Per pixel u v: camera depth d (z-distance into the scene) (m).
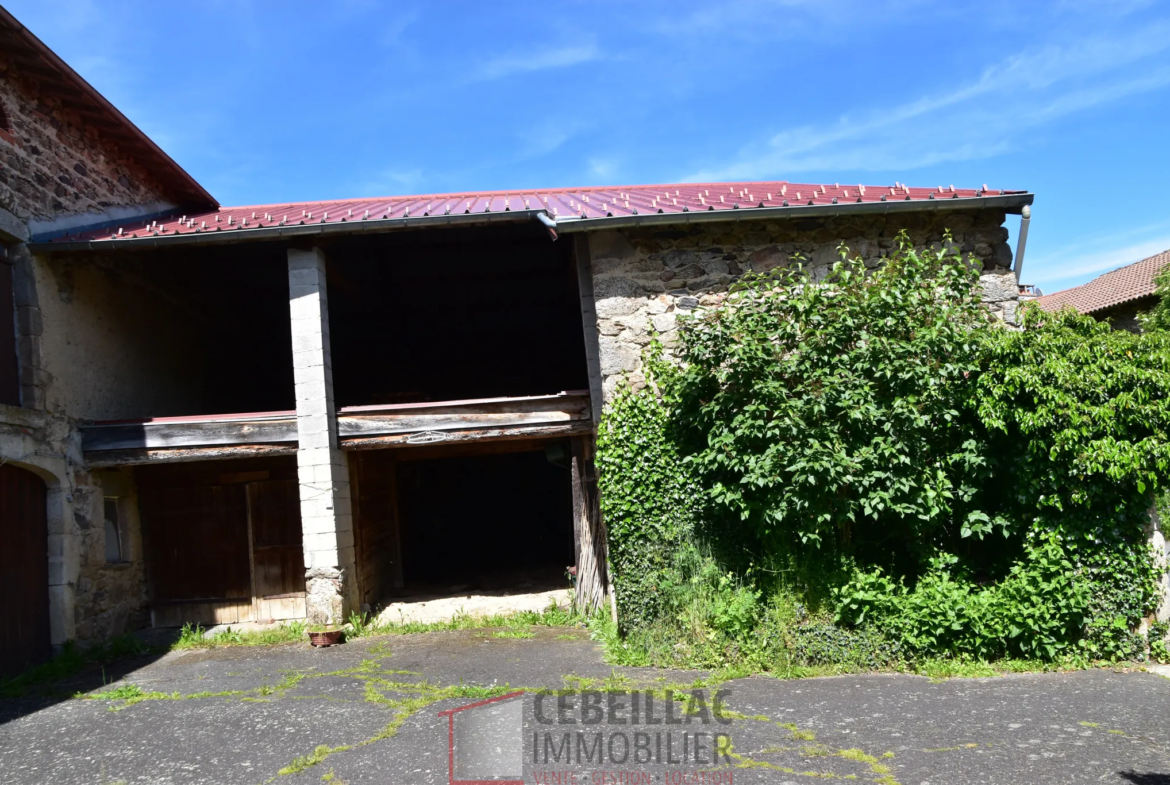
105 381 8.09
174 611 8.38
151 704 5.43
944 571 5.88
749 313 6.13
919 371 5.59
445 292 10.49
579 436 8.04
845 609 5.68
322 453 7.55
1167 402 5.21
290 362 11.58
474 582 10.16
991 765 3.77
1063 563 5.46
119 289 8.45
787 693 5.00
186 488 8.48
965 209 7.06
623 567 6.47
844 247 6.59
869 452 5.51
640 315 7.07
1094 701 4.64
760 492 5.88
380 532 9.29
